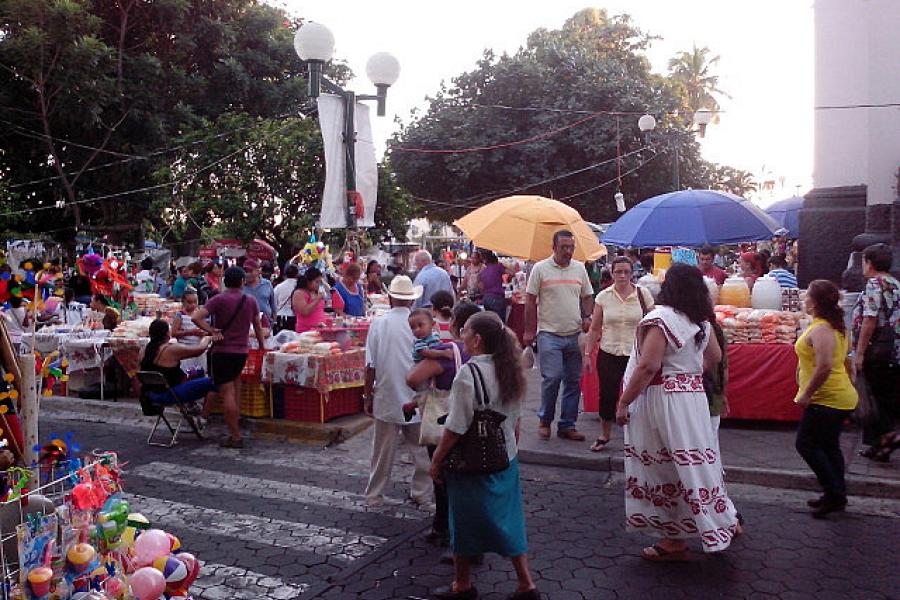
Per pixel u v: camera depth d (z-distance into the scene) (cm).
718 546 449
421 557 505
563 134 2892
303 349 823
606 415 709
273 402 854
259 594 451
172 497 631
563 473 684
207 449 780
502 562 492
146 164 2341
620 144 2830
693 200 870
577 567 480
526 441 748
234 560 502
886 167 996
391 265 1728
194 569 395
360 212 1048
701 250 1029
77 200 2466
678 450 454
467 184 3095
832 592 439
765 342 777
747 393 779
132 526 393
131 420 909
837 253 1106
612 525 556
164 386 782
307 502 617
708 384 489
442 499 521
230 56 2494
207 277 1330
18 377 376
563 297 736
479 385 403
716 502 457
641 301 703
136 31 2491
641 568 477
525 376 413
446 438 409
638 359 464
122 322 1065
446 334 596
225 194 2016
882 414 658
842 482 557
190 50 2484
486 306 1244
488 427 406
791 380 771
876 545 509
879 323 647
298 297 943
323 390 811
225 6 2558
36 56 2178
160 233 2595
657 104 2894
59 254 2423
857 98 1084
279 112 2509
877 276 652
